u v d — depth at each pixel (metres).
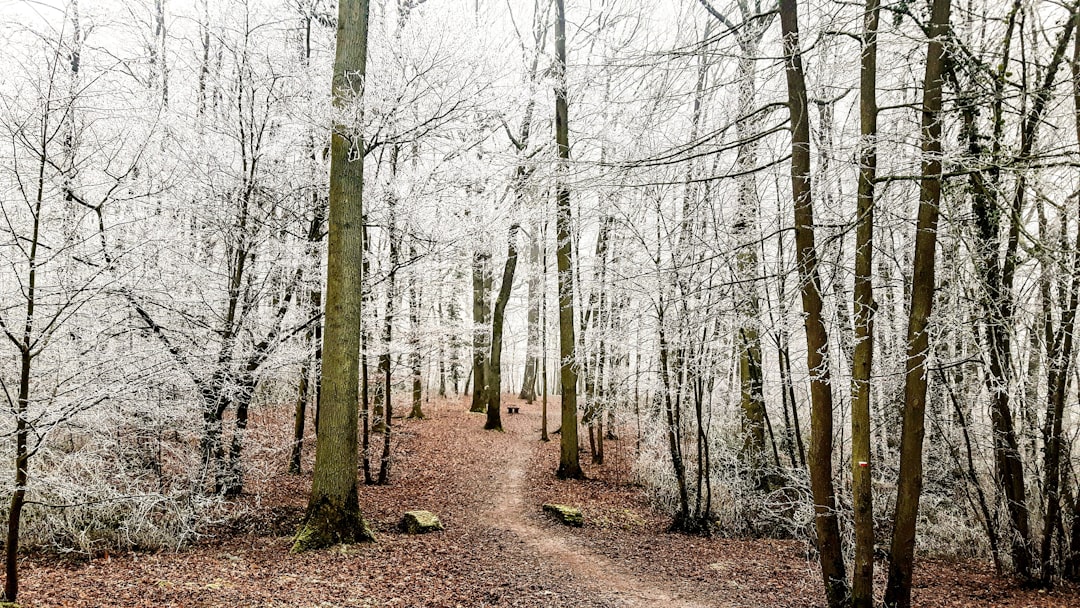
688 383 9.66
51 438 6.74
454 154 10.70
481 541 8.76
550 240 15.80
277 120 9.32
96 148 7.28
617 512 11.08
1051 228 6.16
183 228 9.05
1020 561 7.02
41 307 6.03
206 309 8.79
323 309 9.96
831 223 6.26
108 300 7.24
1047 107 5.82
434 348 13.88
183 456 8.53
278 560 7.22
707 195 8.33
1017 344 6.62
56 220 6.87
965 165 5.18
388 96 9.23
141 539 7.79
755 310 8.06
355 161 8.30
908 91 6.85
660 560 8.20
